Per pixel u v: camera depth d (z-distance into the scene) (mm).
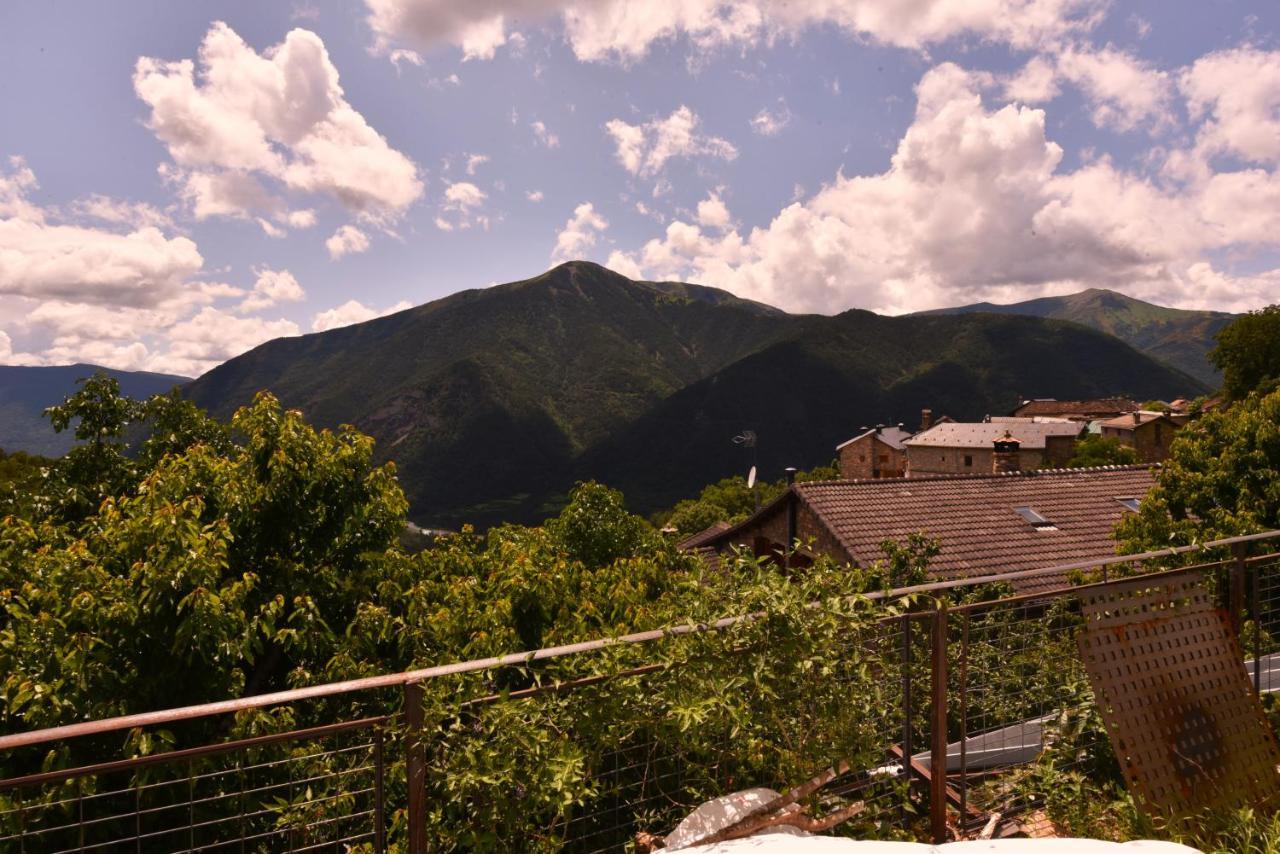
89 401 12492
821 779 2814
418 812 2363
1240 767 3340
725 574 3064
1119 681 3207
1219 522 13234
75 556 7426
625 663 2826
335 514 9859
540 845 2604
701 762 3002
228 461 9531
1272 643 4543
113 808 5984
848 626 2955
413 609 9344
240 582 7578
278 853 5328
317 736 2277
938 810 3213
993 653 3754
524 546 11828
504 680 2879
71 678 6246
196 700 6832
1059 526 19062
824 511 18500
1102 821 3336
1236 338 51719
